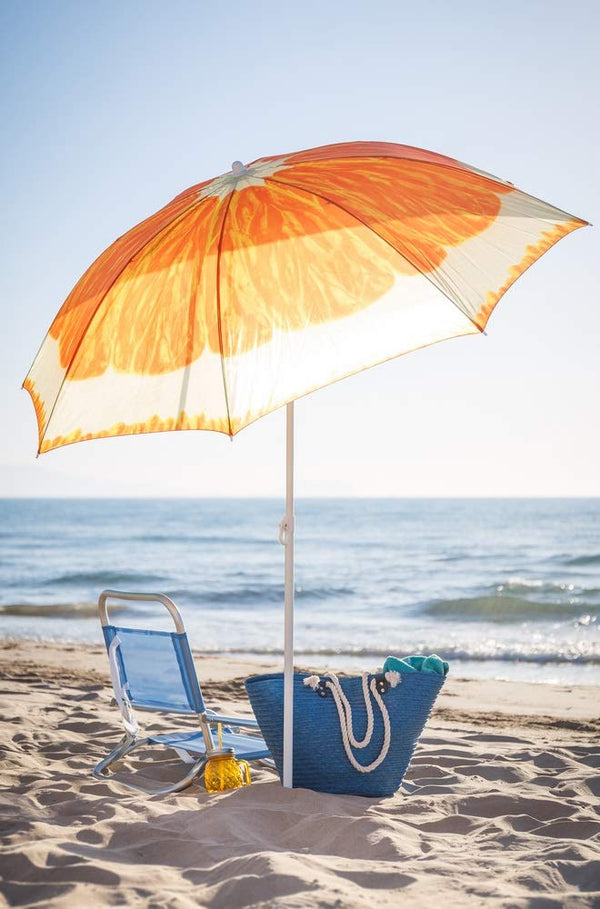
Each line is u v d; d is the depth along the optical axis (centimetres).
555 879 273
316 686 379
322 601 2034
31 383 358
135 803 361
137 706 443
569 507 6619
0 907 249
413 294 318
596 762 490
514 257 325
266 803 359
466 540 3934
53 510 7756
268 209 337
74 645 1249
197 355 315
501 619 1650
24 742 509
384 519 5484
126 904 248
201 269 328
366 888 266
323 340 307
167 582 2536
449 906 250
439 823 344
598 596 1962
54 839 308
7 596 2262
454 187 343
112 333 332
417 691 386
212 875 276
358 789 383
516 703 783
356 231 329
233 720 412
